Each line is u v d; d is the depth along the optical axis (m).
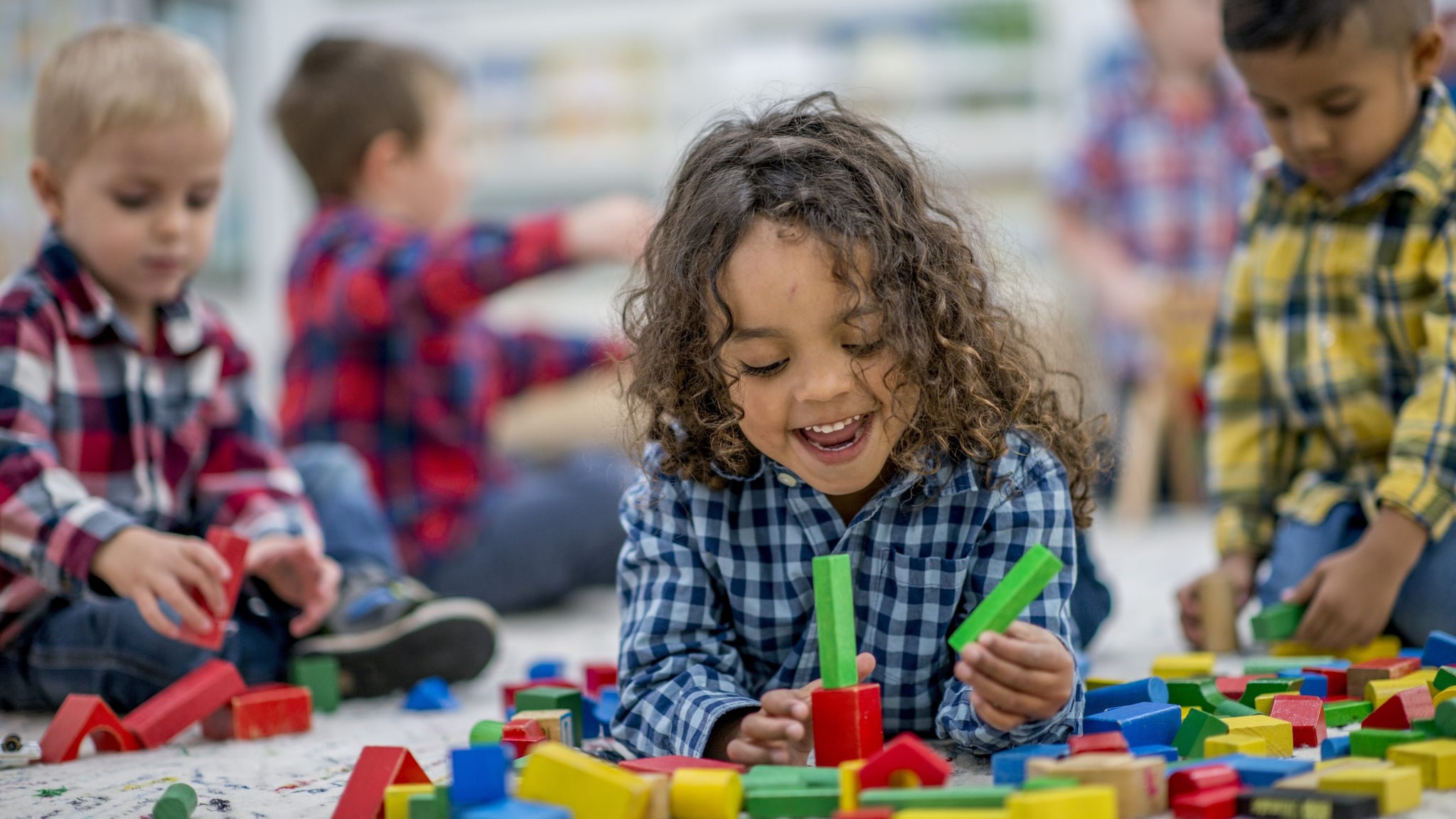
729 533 1.28
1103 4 4.66
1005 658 1.07
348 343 2.56
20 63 3.34
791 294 1.13
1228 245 3.78
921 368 1.19
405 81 2.81
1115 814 0.91
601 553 2.83
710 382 1.22
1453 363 1.68
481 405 2.78
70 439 1.77
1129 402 3.80
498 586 2.72
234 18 4.52
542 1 5.02
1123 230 3.84
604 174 5.01
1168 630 2.12
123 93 1.71
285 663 1.87
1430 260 1.77
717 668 1.27
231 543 1.55
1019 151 4.70
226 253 4.57
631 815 0.93
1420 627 1.70
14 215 3.33
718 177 1.21
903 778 0.98
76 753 1.42
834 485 1.18
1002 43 4.73
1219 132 3.78
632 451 1.35
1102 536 3.62
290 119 2.81
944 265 1.25
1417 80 1.74
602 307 3.48
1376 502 1.74
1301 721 1.22
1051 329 1.67
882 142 1.28
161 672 1.69
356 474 2.15
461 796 0.93
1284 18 1.63
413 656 1.85
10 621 1.75
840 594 1.10
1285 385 1.94
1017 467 1.26
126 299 1.86
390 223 2.80
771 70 4.87
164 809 1.09
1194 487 4.06
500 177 5.08
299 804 1.16
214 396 1.96
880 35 4.82
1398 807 0.96
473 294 2.44
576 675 1.92
